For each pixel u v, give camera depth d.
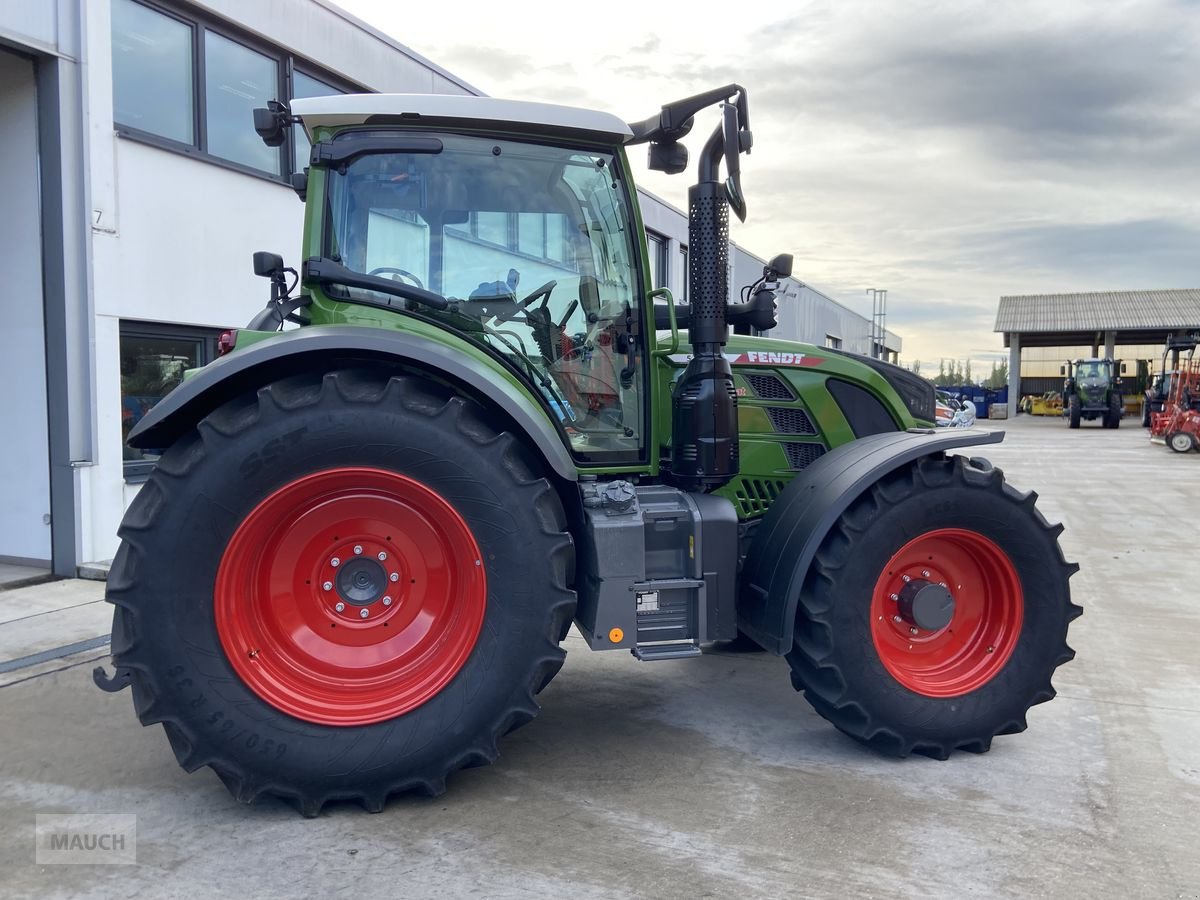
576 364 3.18
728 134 2.86
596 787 2.84
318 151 2.89
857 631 2.97
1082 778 2.94
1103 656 4.38
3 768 2.95
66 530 5.76
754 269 16.47
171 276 6.41
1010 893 2.23
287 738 2.55
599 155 3.11
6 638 4.41
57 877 2.27
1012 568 3.13
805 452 3.80
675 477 3.24
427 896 2.19
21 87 5.63
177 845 2.44
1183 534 8.03
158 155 6.28
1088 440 22.08
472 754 2.67
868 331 32.44
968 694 3.08
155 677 2.46
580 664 4.20
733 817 2.63
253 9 7.01
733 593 3.01
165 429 2.77
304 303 3.00
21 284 5.78
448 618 2.77
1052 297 43.56
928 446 3.03
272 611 2.68
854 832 2.54
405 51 8.90
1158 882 2.29
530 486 2.69
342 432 2.58
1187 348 19.86
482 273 3.07
